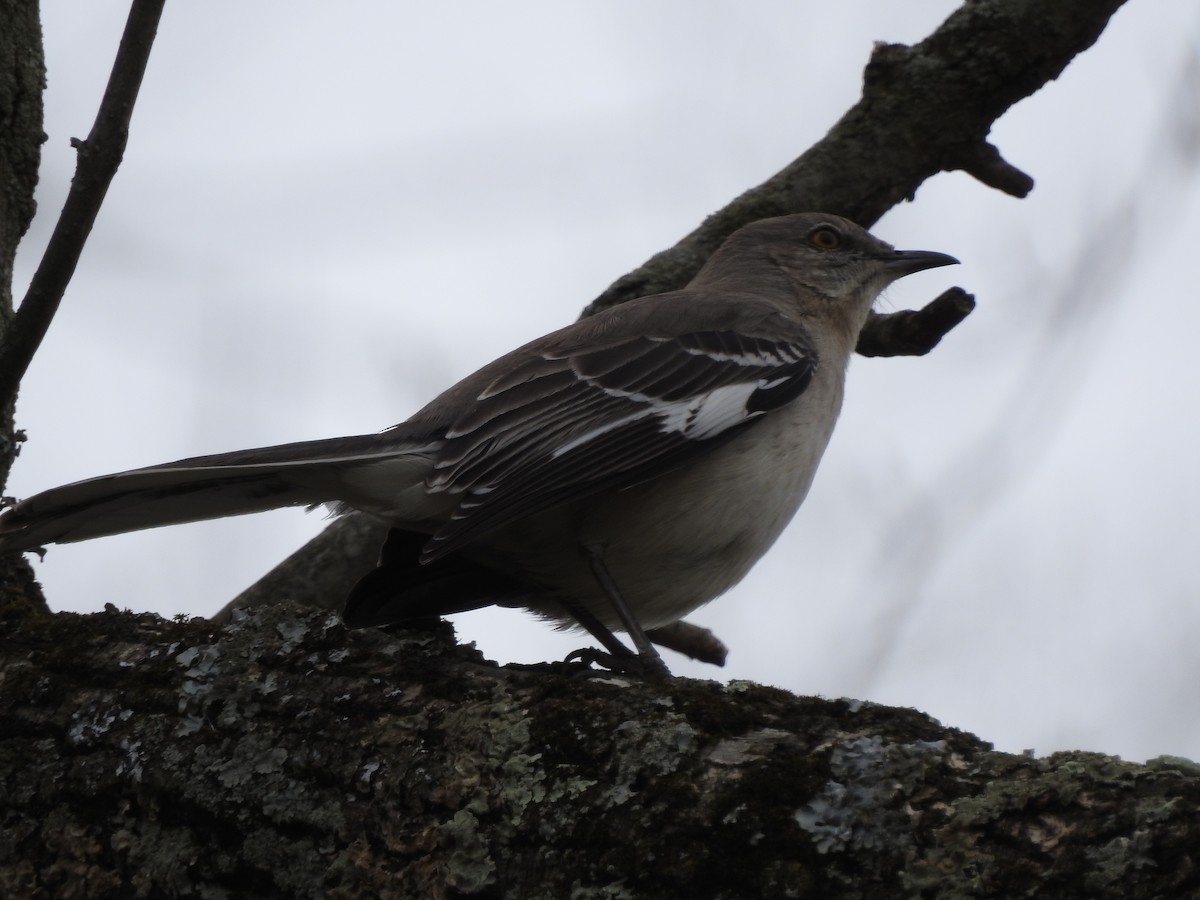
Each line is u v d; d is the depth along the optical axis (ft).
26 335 22.63
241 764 18.26
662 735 16.46
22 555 23.80
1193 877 12.70
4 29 26.86
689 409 27.78
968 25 32.83
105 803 18.79
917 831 14.33
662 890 15.25
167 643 20.17
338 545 31.42
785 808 15.14
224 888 17.94
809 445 29.50
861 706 16.79
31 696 19.86
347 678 19.08
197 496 25.02
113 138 21.61
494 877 16.22
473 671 18.84
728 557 28.19
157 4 21.13
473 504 25.05
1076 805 13.75
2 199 26.58
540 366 27.53
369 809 17.43
